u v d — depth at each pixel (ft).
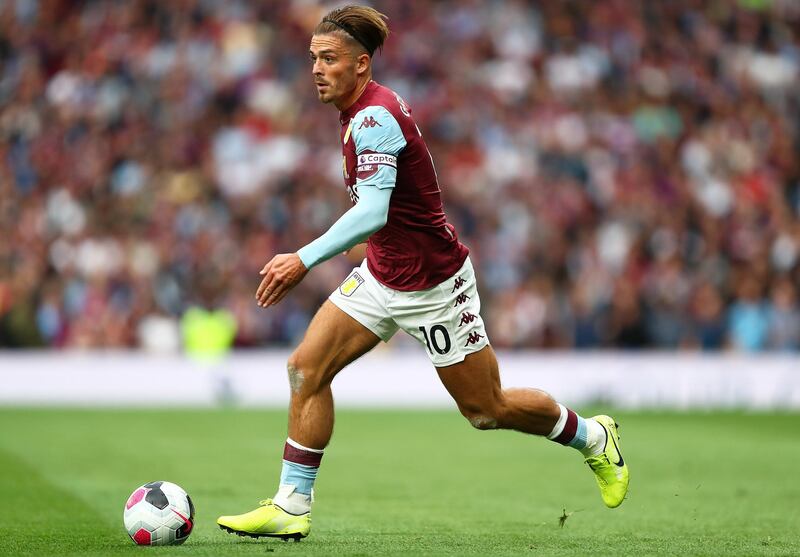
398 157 65.98
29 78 269.64
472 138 264.31
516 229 239.91
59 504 92.07
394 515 87.97
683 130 276.82
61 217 238.48
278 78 271.49
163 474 116.37
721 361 214.90
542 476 118.83
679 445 150.82
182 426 171.73
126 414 190.19
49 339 211.82
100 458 130.82
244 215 236.22
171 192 244.42
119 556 62.80
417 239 67.46
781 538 74.74
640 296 222.89
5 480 109.09
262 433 162.20
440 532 77.20
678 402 213.46
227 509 90.53
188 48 274.77
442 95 272.31
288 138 258.78
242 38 276.82
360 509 91.97
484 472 122.21
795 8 307.58
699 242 242.78
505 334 216.13
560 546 69.41
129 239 228.63
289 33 279.49
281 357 212.43
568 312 220.02
